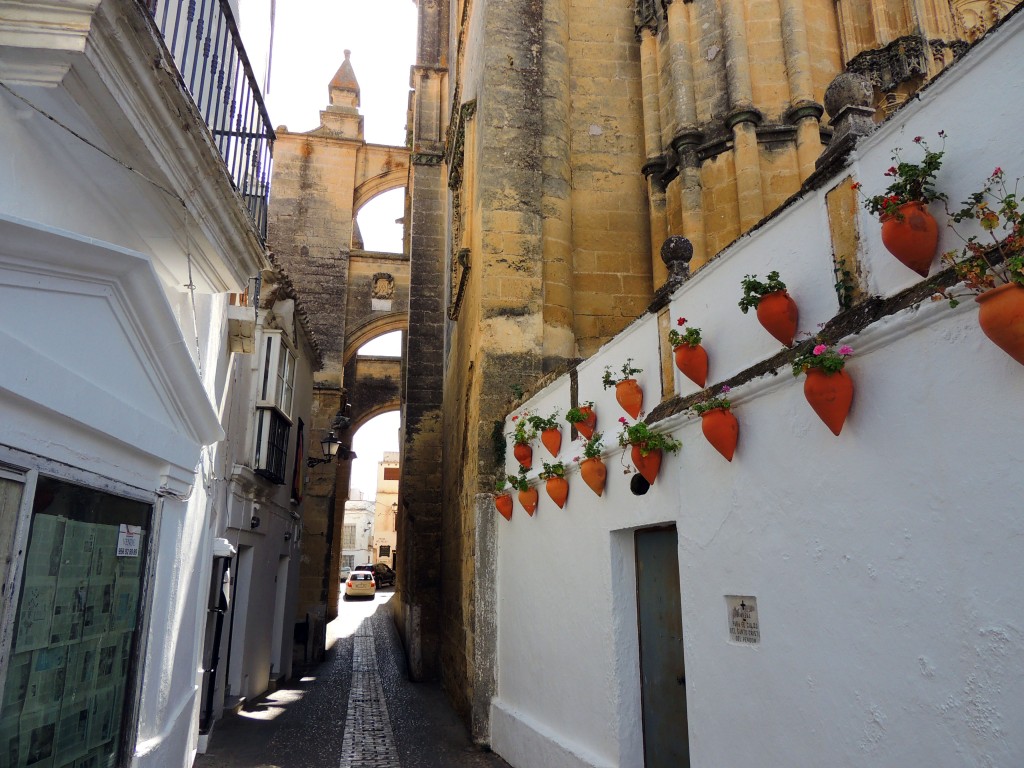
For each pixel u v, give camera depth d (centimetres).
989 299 224
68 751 335
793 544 331
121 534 398
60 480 319
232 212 485
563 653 604
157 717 474
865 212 311
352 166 2502
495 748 752
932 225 267
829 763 297
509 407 838
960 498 246
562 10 1046
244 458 949
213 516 714
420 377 1686
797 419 333
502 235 927
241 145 579
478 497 839
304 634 1469
